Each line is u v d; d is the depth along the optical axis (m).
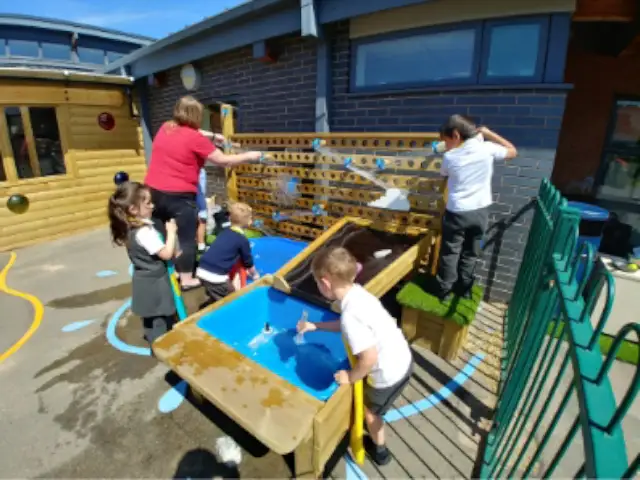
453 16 3.24
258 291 2.80
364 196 3.70
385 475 1.90
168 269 2.64
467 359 2.79
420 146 3.23
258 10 4.12
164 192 3.22
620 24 3.80
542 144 3.10
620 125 4.60
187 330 2.23
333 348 2.63
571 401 2.37
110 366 2.73
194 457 1.99
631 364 2.77
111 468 1.93
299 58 4.39
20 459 1.97
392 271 2.84
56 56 11.00
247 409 1.64
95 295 3.91
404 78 3.67
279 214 4.46
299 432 1.53
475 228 2.60
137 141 7.15
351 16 3.54
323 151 3.79
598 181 4.84
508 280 3.52
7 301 3.79
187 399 2.39
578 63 4.58
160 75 6.62
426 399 2.40
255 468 1.93
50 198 5.84
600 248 4.69
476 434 2.15
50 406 2.34
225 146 4.54
